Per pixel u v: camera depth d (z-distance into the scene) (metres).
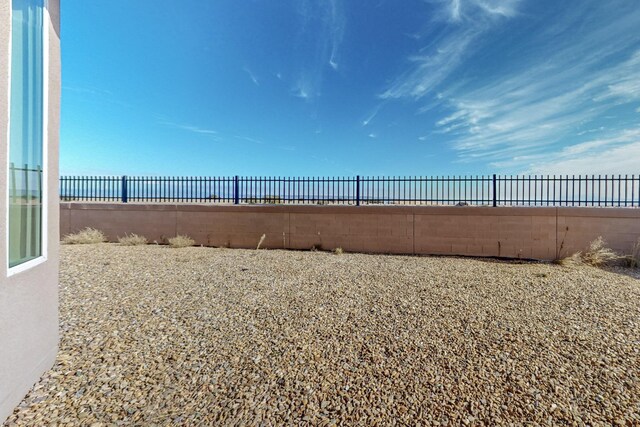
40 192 2.61
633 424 2.06
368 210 8.96
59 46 2.83
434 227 8.62
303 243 9.32
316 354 2.93
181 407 2.21
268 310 4.02
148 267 6.36
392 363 2.78
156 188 10.39
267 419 2.11
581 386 2.45
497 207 8.26
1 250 2.02
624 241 7.62
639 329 3.48
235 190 9.96
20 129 2.40
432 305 4.23
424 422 2.09
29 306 2.35
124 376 2.56
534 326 3.56
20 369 2.23
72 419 2.08
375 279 5.63
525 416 2.14
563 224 7.92
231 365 2.74
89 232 9.75
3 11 2.00
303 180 9.69
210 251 8.61
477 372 2.64
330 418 2.12
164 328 3.45
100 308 3.99
